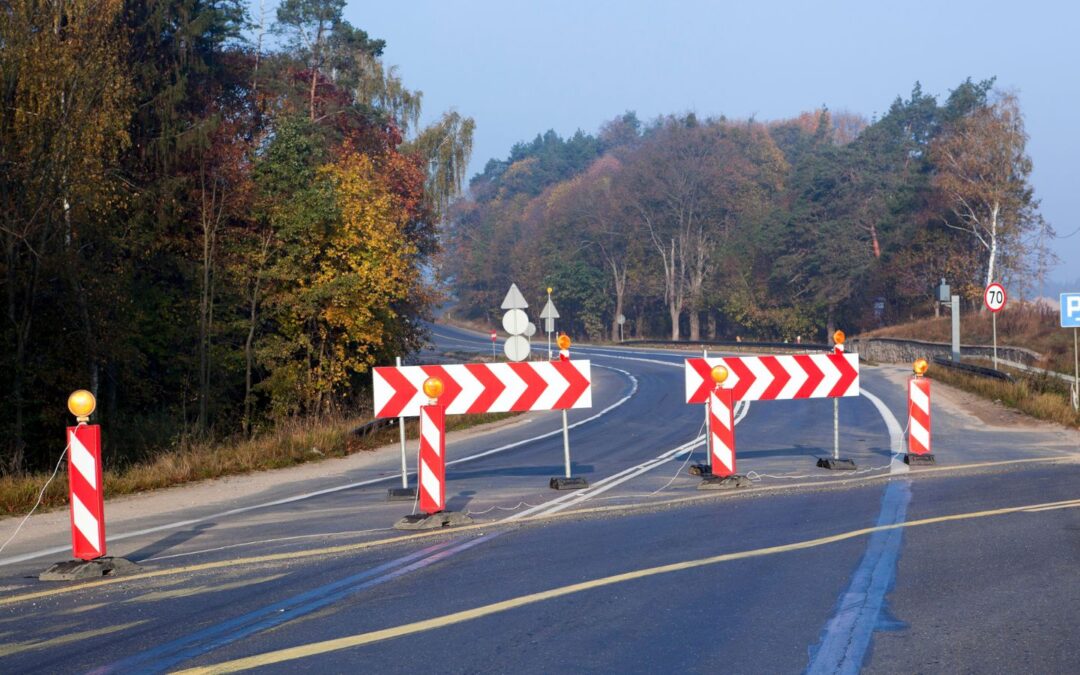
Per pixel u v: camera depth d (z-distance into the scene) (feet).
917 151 318.24
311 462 60.54
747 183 319.47
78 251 87.15
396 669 19.17
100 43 87.15
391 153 152.15
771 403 94.22
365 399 122.93
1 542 34.78
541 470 52.95
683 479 47.67
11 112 82.58
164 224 98.37
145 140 101.40
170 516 39.86
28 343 87.45
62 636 22.06
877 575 26.58
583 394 46.47
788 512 37.04
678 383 131.54
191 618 23.34
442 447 36.42
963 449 58.08
